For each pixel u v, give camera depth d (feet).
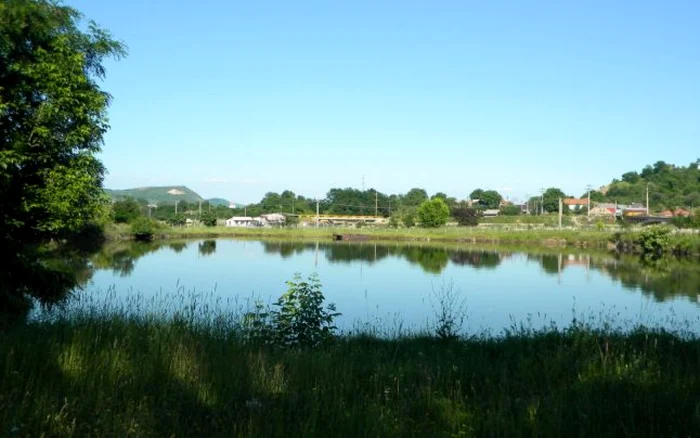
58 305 40.50
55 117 40.86
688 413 16.24
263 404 16.35
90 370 17.79
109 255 145.28
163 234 270.67
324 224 392.06
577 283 94.32
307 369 20.51
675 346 27.86
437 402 17.62
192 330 26.71
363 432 14.62
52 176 41.86
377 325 49.44
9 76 39.52
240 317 34.83
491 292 82.84
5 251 41.19
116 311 33.37
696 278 102.42
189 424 14.87
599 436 14.73
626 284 92.99
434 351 28.86
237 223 424.05
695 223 196.75
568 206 499.10
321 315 32.22
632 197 486.79
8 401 14.40
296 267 123.95
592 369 21.70
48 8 43.29
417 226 336.70
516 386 20.24
